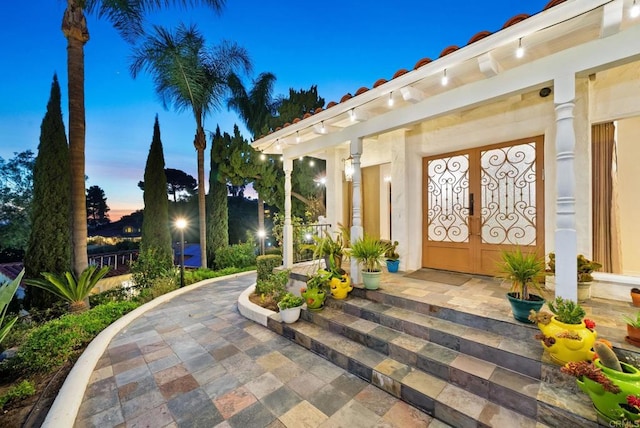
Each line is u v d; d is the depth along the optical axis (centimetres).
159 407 228
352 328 310
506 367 222
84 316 406
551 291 332
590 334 193
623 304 282
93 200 2086
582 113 310
